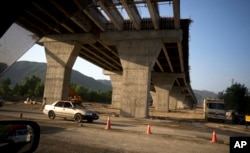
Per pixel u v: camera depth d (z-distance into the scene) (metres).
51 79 39.06
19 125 1.77
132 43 35.72
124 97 34.06
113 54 55.62
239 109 69.44
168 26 34.84
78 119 20.02
